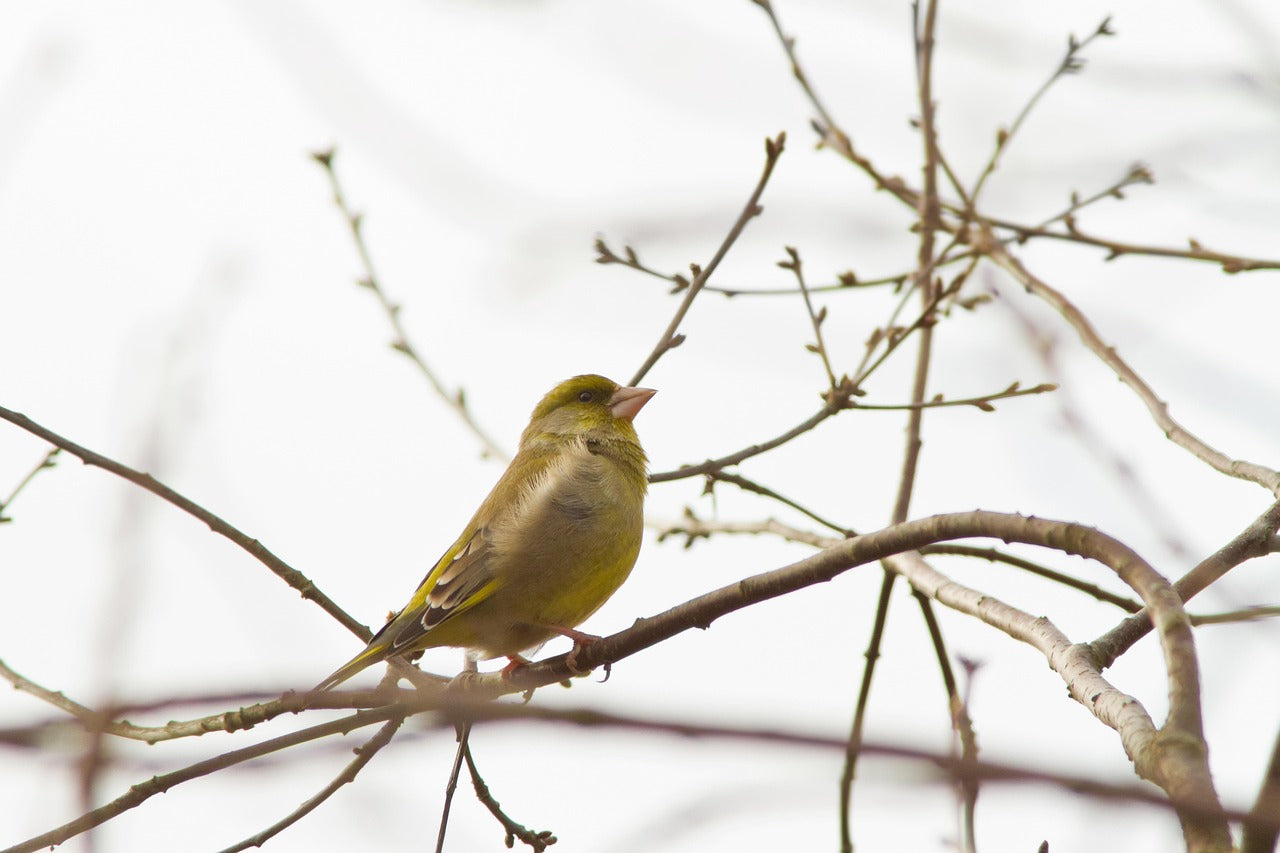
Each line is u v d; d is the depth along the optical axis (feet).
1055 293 38.78
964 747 27.86
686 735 12.30
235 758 26.48
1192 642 20.56
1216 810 12.59
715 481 41.14
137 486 20.29
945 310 39.04
